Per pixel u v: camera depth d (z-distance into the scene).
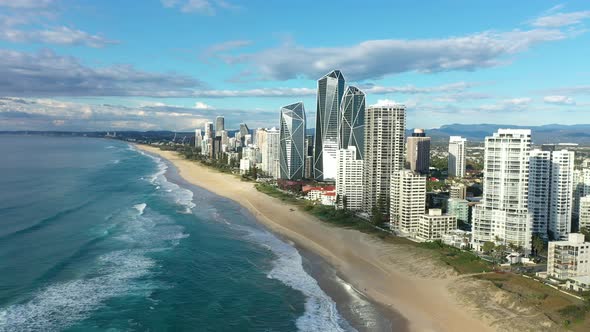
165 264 131.75
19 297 104.56
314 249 154.38
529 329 92.25
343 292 115.19
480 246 154.88
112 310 100.31
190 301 107.38
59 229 164.88
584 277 117.06
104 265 128.50
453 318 100.19
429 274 127.12
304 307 105.81
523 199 156.00
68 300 104.31
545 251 154.25
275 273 128.62
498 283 114.19
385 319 99.75
